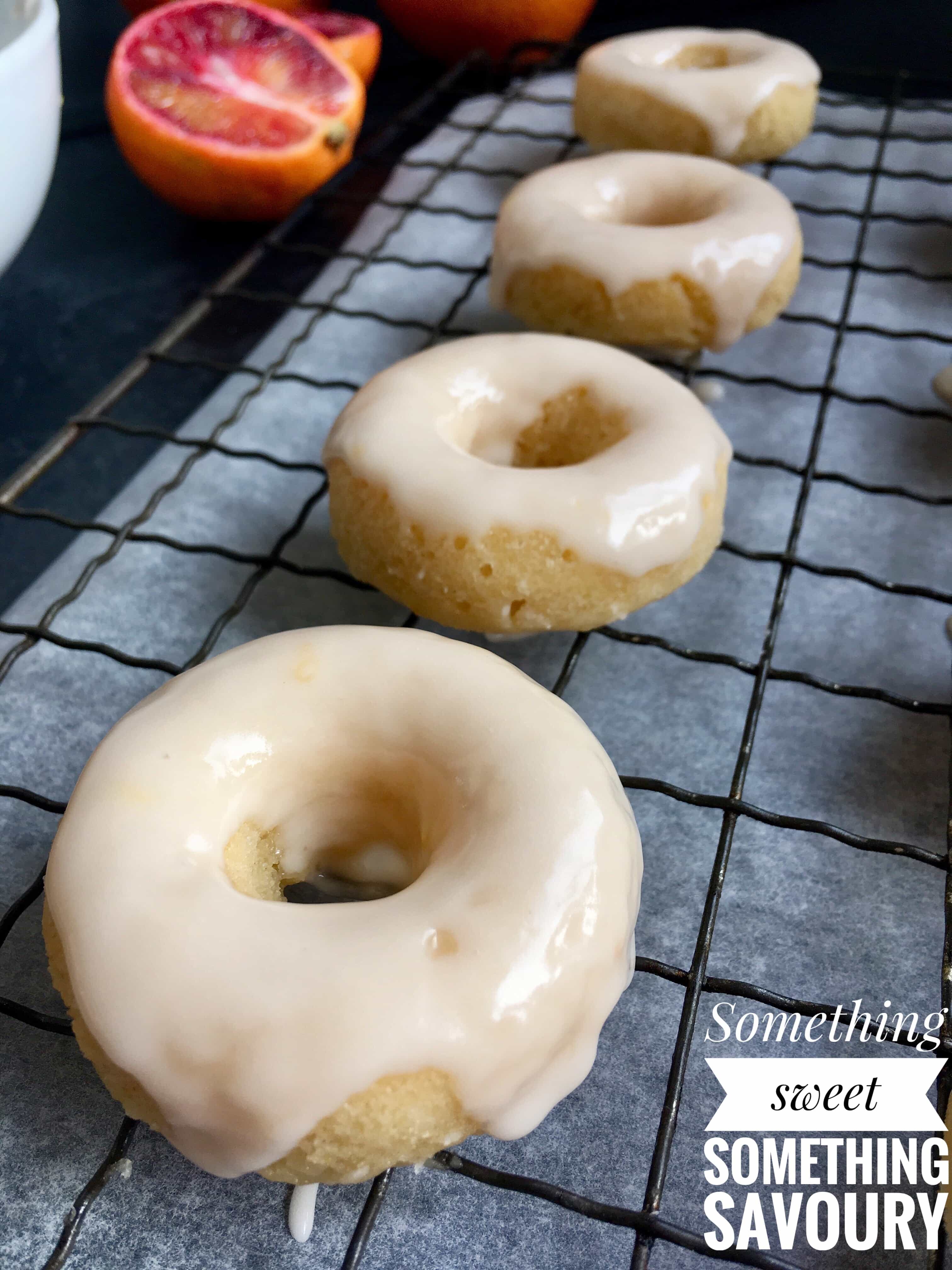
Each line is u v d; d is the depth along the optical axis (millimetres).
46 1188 145
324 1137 125
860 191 350
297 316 302
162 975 128
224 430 266
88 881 136
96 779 147
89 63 407
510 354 227
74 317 309
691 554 200
